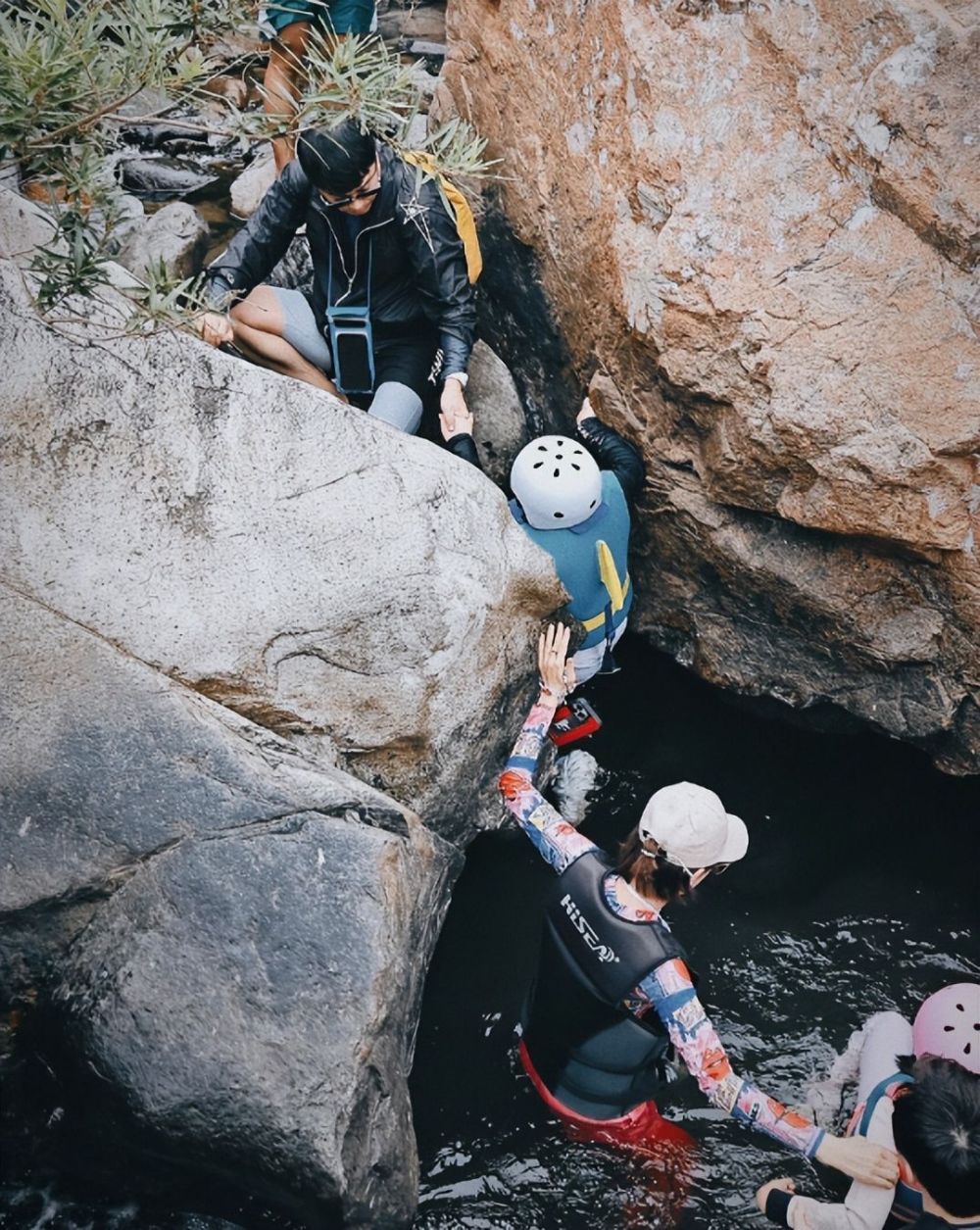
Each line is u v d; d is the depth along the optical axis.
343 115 3.43
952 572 4.10
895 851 4.32
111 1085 3.15
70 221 3.40
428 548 3.92
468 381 5.14
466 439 4.54
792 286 4.05
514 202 5.00
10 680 3.51
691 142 4.20
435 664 3.89
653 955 3.29
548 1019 3.50
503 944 4.08
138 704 3.52
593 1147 3.59
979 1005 3.62
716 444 4.30
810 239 4.04
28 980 3.31
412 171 4.39
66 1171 3.41
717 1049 3.30
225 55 6.11
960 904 4.18
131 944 3.26
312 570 3.84
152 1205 3.38
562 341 4.98
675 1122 3.66
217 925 3.27
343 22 5.23
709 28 4.18
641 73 4.26
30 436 3.80
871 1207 3.26
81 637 3.61
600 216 4.53
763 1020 3.89
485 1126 3.63
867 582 4.27
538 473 4.26
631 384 4.53
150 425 3.88
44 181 3.79
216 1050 3.14
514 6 4.84
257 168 5.96
